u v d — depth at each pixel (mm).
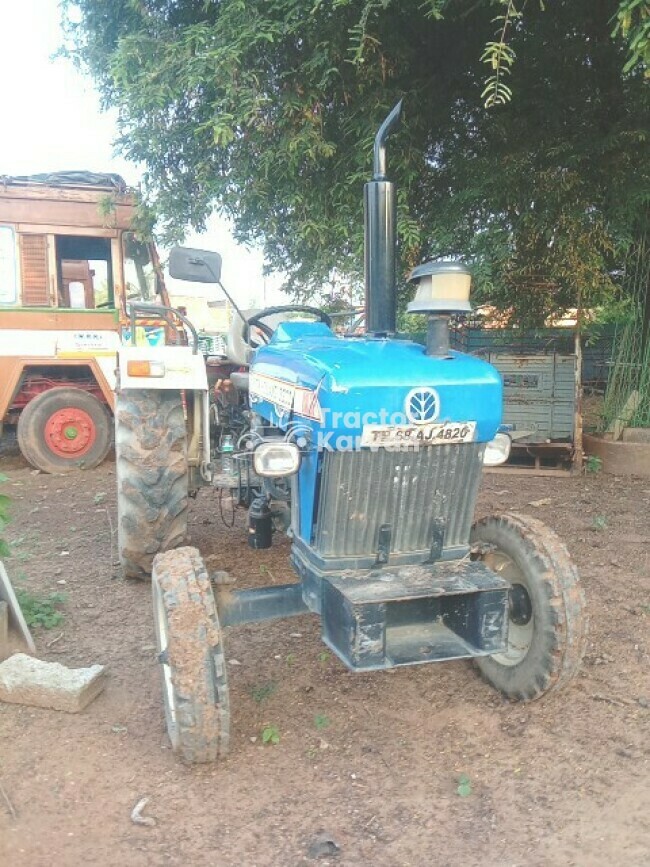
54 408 8023
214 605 2854
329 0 6402
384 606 2686
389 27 6836
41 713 3246
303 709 3305
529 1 6922
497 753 2992
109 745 3021
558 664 3082
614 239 7215
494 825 2582
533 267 7457
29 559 5199
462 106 7980
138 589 4609
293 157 6926
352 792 2752
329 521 2889
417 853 2447
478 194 7059
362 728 3160
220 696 2764
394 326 3490
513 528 3283
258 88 6922
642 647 3850
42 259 8016
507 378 7789
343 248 7531
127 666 3668
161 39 7402
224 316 22688
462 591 2779
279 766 2898
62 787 2760
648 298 7949
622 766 2896
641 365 8031
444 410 2828
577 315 7523
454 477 2984
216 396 5207
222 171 7844
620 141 6938
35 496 7074
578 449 7633
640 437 7922
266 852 2451
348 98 7070
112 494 7102
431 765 2918
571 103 7633
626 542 5566
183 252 3793
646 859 2412
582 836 2520
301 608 3189
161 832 2537
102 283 8344
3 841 2480
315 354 3031
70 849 2457
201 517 6090
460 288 2908
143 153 7824
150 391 4371
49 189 7969
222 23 6770
